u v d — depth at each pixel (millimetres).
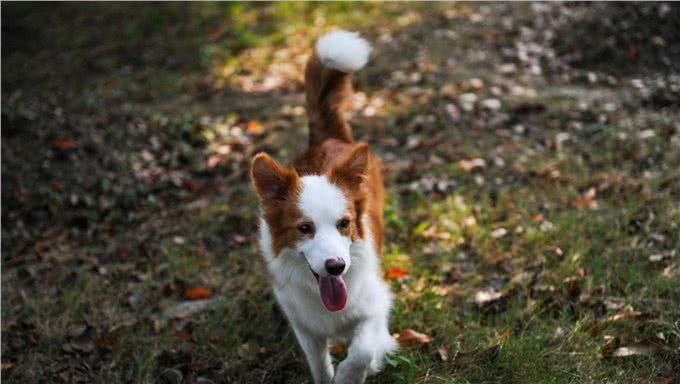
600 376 1709
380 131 2959
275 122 3207
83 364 1925
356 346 1699
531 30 3883
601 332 1810
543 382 1701
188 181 2670
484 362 1780
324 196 1679
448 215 2285
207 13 5070
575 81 3275
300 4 5012
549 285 1971
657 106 2883
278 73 3893
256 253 2246
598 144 2594
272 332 1959
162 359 1905
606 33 3633
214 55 4309
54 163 2705
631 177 2379
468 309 1943
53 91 3930
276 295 1791
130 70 4289
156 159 2846
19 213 2525
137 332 1999
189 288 2148
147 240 2385
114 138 2904
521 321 1882
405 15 4531
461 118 2953
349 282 1714
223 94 3684
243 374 1852
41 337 1993
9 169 2658
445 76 3463
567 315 1873
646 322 1807
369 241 1757
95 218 2514
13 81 4238
